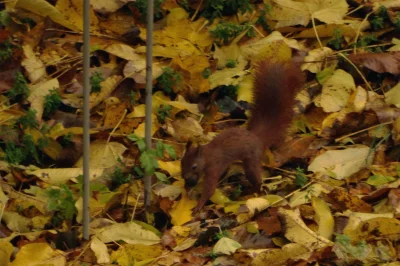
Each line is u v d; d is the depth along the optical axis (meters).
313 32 11.24
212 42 11.20
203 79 10.46
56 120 9.94
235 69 10.63
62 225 8.32
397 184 8.75
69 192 8.29
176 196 8.78
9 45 10.78
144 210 8.46
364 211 8.44
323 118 10.08
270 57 10.17
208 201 8.78
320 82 10.45
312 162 9.27
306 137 9.72
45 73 10.45
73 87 10.37
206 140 9.69
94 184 8.66
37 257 7.61
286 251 7.61
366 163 9.28
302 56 10.77
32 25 11.28
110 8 11.45
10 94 10.02
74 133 9.59
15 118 9.69
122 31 11.26
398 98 10.09
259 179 8.88
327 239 7.97
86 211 7.88
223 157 8.59
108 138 9.56
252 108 9.37
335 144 9.77
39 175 8.95
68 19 11.34
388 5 11.77
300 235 7.90
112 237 7.99
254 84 9.42
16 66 10.42
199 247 7.94
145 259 7.78
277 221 8.09
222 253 7.67
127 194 8.62
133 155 9.49
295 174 9.24
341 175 9.12
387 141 9.70
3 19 11.13
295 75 9.56
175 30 11.19
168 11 11.73
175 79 10.40
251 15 11.68
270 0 11.62
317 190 8.69
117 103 10.16
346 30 11.22
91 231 8.10
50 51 10.90
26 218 8.31
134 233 8.05
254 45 10.91
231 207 8.56
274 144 9.19
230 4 11.64
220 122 10.11
